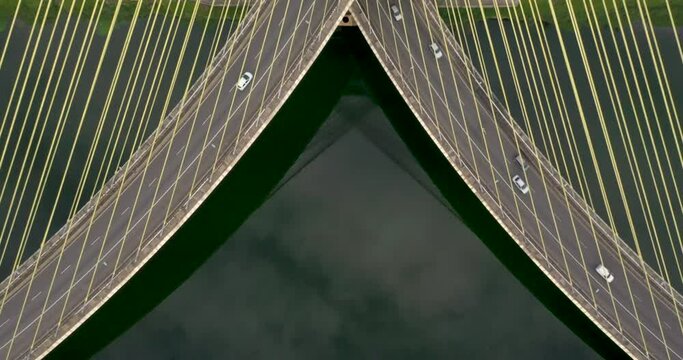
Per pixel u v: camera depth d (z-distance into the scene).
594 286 91.44
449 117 94.62
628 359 94.00
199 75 99.00
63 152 96.00
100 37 100.62
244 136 90.88
